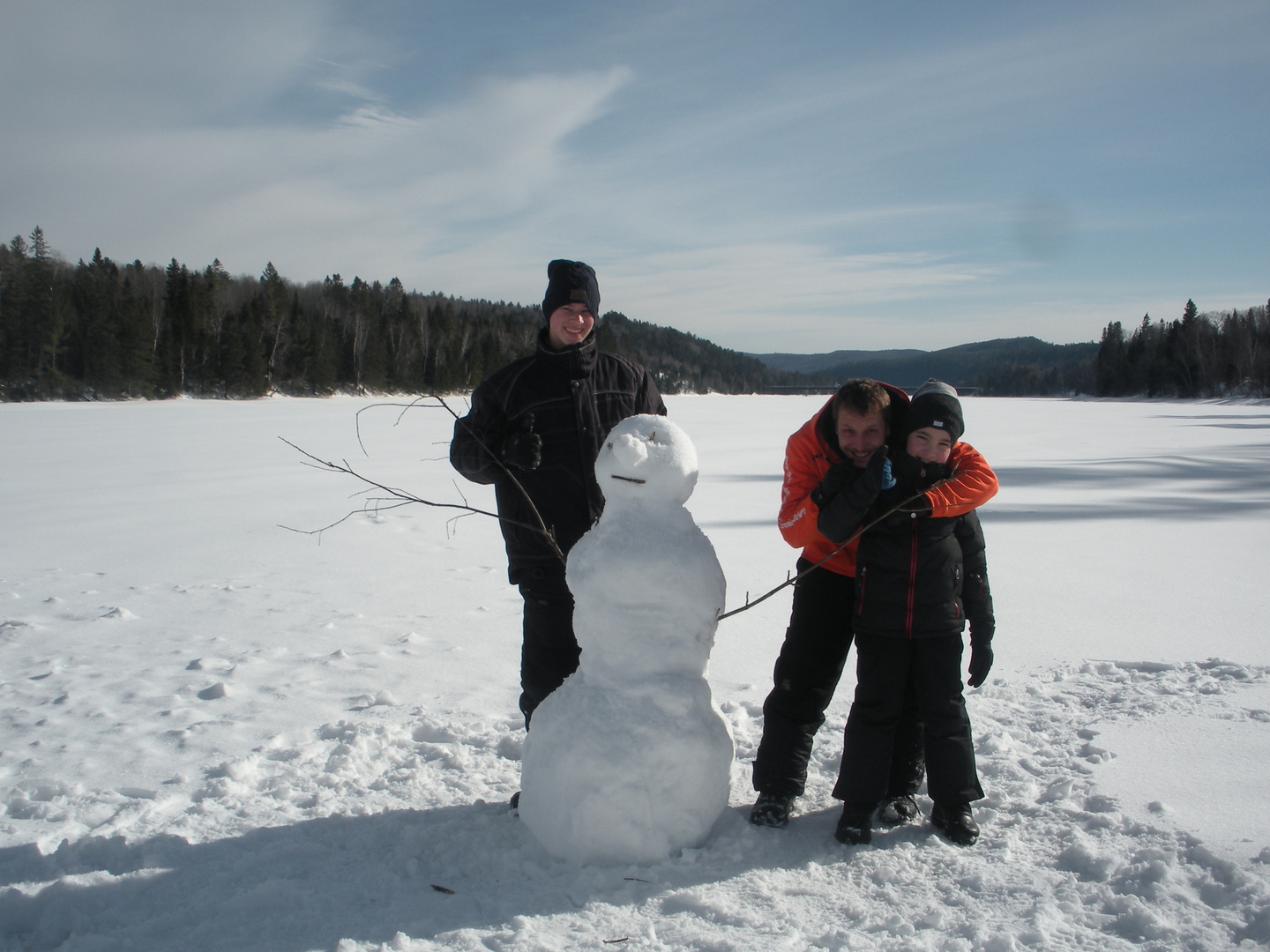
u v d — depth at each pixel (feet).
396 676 13.76
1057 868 7.40
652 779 7.43
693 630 7.84
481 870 7.57
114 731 11.37
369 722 11.53
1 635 16.05
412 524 28.96
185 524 28.53
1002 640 15.11
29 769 10.11
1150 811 8.23
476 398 9.20
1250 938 6.21
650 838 7.45
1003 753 9.93
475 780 9.69
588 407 8.95
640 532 7.75
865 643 8.34
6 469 45.68
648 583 7.55
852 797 8.12
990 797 8.86
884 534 8.23
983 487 8.16
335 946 6.42
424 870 7.62
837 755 10.17
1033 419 116.67
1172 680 12.33
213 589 19.86
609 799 7.36
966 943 6.27
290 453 55.57
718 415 115.85
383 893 7.25
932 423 7.98
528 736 7.99
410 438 69.51
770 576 21.31
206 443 64.08
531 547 8.91
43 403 147.64
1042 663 13.67
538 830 7.77
